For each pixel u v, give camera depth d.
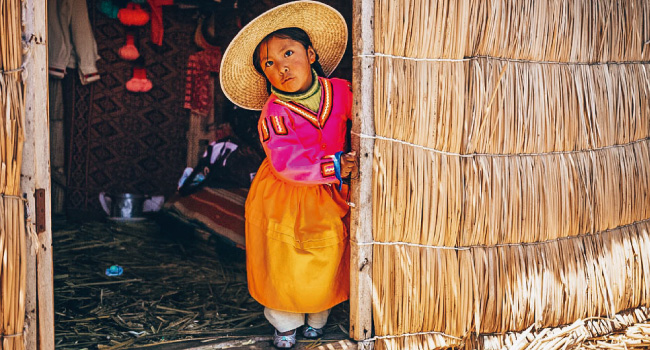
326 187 2.76
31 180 2.23
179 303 3.54
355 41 2.61
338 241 2.70
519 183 2.84
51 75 5.15
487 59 2.71
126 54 5.47
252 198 2.79
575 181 3.01
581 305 3.07
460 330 2.78
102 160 5.65
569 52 2.94
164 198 5.83
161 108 5.80
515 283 2.88
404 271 2.75
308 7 2.65
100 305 3.46
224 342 2.80
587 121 3.03
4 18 2.13
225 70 2.78
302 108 2.69
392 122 2.64
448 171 2.73
